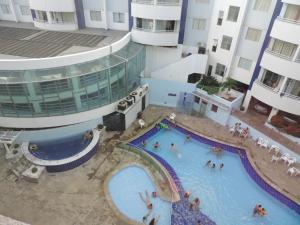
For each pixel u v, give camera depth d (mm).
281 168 26094
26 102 23750
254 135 29484
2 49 27406
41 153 26172
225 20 30672
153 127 30969
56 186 23172
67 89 24219
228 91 32344
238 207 22734
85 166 25344
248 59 30750
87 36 32531
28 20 38281
